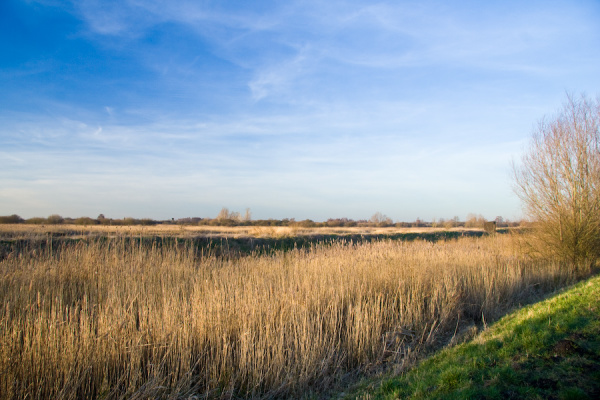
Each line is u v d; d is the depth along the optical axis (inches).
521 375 194.4
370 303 342.6
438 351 285.6
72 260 403.2
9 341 204.5
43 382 201.6
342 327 320.5
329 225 2746.1
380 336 315.0
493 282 447.5
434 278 428.5
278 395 238.1
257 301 299.1
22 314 256.5
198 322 263.3
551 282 540.7
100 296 308.5
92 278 360.2
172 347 242.8
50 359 208.5
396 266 442.0
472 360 225.3
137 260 428.5
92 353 219.0
